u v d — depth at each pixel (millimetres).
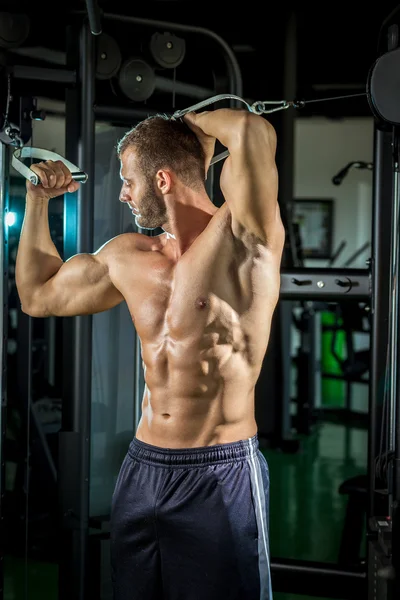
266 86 4473
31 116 2475
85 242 2420
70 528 2434
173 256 1593
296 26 4340
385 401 2330
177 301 1537
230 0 3998
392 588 2004
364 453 4922
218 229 1506
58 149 4141
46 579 2951
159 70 2871
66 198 2447
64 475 2438
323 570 2582
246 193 1391
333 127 8203
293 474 4426
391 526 2172
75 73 2432
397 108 1956
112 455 2672
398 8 2086
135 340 2627
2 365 2201
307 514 3727
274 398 4914
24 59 2469
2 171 2148
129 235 1704
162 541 1562
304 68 4738
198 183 1581
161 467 1552
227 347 1525
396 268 2127
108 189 2654
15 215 2617
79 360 2420
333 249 8273
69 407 2438
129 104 2490
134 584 1615
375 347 2516
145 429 1618
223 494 1516
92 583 2463
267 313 1541
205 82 3049
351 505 2885
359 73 4715
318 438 5336
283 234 1549
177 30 2566
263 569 1550
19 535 3184
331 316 7984
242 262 1508
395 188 2123
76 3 2355
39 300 1729
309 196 8305
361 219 8242
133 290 1611
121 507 1619
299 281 2684
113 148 2639
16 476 3271
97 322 2643
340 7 4215
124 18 2488
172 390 1553
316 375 6004
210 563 1514
